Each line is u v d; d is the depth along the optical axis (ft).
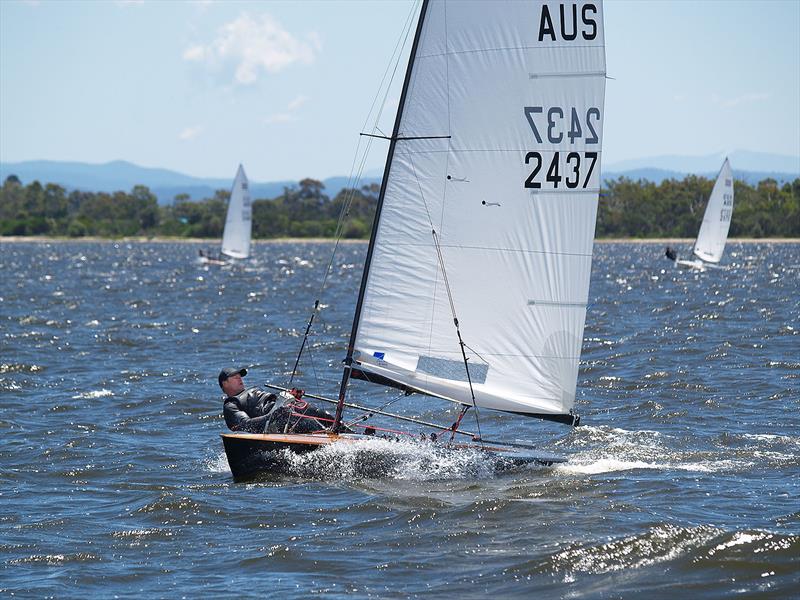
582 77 127.85
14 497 122.21
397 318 131.13
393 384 131.13
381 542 100.53
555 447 146.30
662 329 301.22
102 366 240.32
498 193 129.29
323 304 440.86
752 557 91.66
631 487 119.55
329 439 129.49
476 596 85.81
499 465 129.08
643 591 85.71
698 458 136.87
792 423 159.84
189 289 556.10
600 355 247.29
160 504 115.34
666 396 186.80
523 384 131.64
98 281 638.94
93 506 117.60
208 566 95.20
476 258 130.00
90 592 88.79
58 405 186.91
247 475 128.77
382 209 130.62
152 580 91.66
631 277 638.94
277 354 261.44
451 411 179.11
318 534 103.60
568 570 90.89
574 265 130.11
